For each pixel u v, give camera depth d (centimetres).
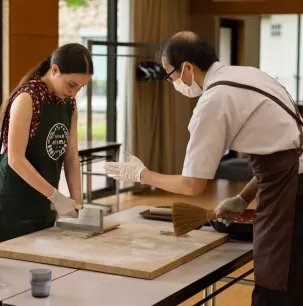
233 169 1055
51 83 306
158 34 931
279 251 253
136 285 228
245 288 473
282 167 254
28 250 260
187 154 262
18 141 296
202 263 258
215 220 293
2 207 316
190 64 267
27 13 684
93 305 208
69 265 248
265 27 1214
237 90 256
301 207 259
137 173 279
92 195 816
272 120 255
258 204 260
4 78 671
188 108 1009
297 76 1224
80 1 827
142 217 338
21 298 214
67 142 326
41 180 299
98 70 876
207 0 1012
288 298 260
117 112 891
